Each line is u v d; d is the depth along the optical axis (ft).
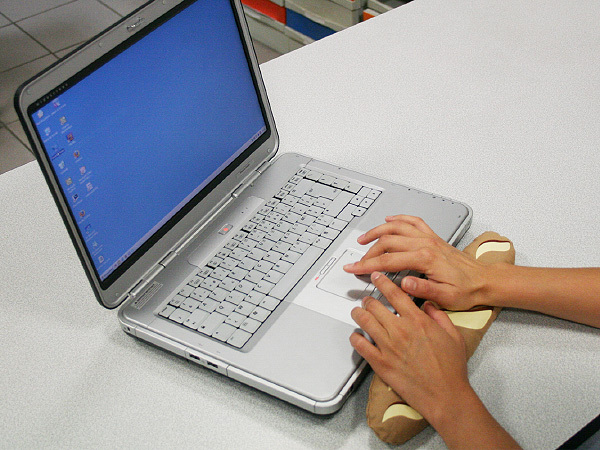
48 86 1.85
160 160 2.28
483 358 2.06
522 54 3.58
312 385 1.88
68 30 8.81
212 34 2.41
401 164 2.86
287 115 3.21
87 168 2.00
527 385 1.98
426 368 1.83
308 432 1.89
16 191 2.85
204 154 2.46
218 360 1.98
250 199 2.58
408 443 1.85
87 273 2.03
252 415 1.94
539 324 2.16
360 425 1.90
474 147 2.94
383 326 1.94
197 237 2.42
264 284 2.21
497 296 2.13
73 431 1.92
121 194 2.14
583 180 2.74
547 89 3.30
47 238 2.61
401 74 3.47
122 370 2.09
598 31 3.74
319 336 2.02
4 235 2.62
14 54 8.39
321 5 6.95
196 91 2.38
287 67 3.59
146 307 2.17
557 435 1.84
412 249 2.20
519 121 3.09
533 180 2.75
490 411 1.91
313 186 2.62
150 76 2.19
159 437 1.89
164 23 2.20
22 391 2.04
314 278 2.22
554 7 3.99
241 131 2.62
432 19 3.94
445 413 1.78
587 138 2.96
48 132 1.86
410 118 3.15
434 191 2.70
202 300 2.17
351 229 2.40
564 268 2.20
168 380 2.06
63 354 2.15
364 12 6.63
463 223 2.42
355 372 1.92
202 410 1.96
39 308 2.31
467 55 3.59
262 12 8.05
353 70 3.53
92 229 2.04
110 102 2.05
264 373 1.93
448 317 2.04
